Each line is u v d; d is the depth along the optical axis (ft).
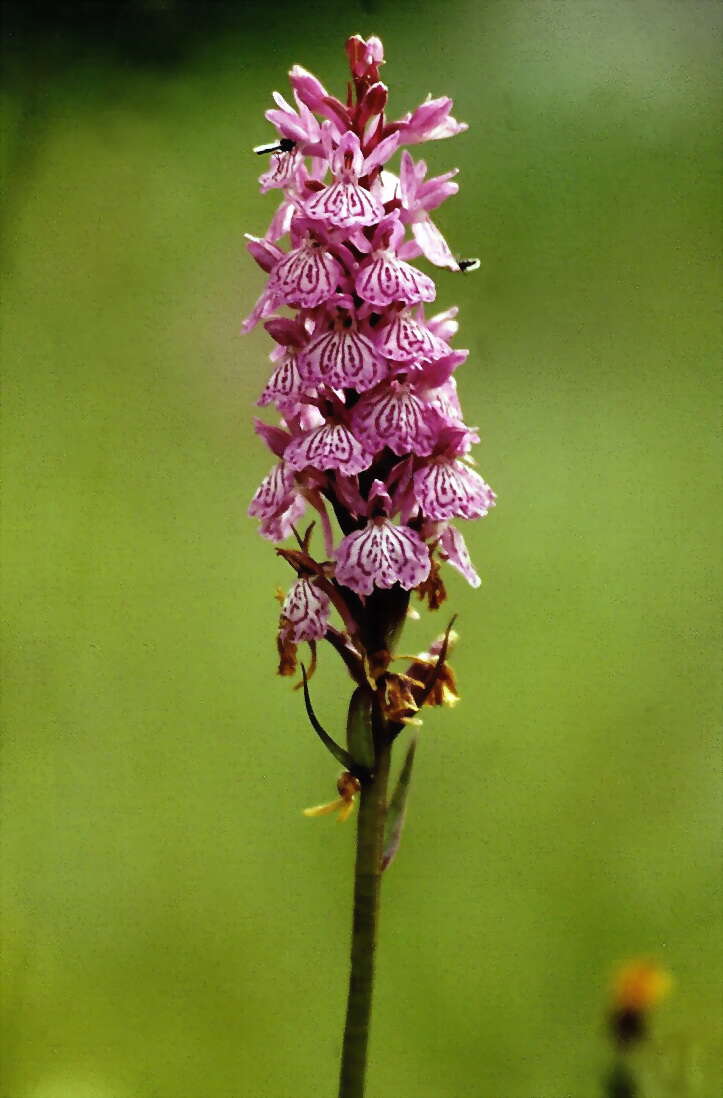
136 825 1.96
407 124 1.47
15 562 2.45
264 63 4.21
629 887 1.92
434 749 2.14
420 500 1.47
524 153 4.25
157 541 2.66
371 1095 1.74
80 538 2.55
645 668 2.36
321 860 1.95
